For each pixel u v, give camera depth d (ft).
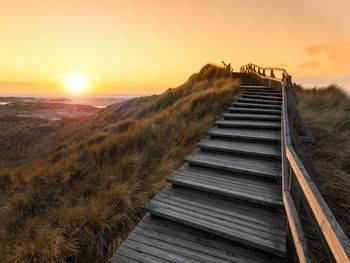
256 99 31.37
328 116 23.81
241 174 14.49
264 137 18.74
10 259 11.82
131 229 12.91
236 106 29.58
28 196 18.17
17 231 15.23
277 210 11.23
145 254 9.25
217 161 15.75
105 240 12.43
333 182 13.02
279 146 17.90
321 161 15.57
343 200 11.82
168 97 52.70
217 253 9.25
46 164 30.01
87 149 26.81
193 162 15.89
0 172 32.45
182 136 25.03
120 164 21.03
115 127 40.88
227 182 13.42
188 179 13.82
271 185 13.05
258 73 51.93
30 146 94.73
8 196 21.35
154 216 11.59
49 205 17.97
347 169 14.64
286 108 17.20
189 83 56.65
